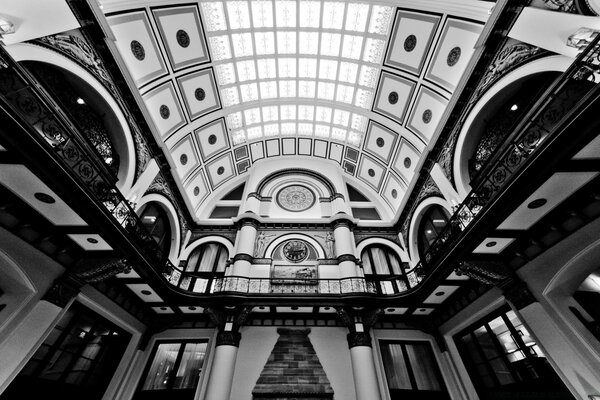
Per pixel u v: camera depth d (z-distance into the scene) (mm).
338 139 13047
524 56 5062
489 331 6598
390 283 9477
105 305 6621
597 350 4129
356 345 7594
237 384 7445
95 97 6109
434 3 6594
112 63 6270
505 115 6059
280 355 8023
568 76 3668
